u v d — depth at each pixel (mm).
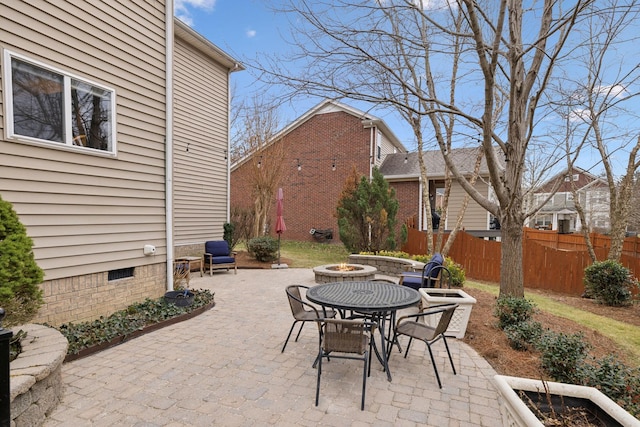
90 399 2756
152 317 4637
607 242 10680
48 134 4023
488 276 9031
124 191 5016
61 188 4156
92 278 4543
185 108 9828
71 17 4238
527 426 1726
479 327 4562
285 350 3824
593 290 6754
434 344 4133
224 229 11242
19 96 3744
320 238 16422
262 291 6922
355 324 2785
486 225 13906
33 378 2303
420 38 5531
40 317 3914
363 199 10617
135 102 5180
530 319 4289
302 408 2664
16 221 3049
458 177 5789
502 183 5297
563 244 12305
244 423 2457
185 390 2910
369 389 2998
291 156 17000
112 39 4785
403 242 11047
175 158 9531
